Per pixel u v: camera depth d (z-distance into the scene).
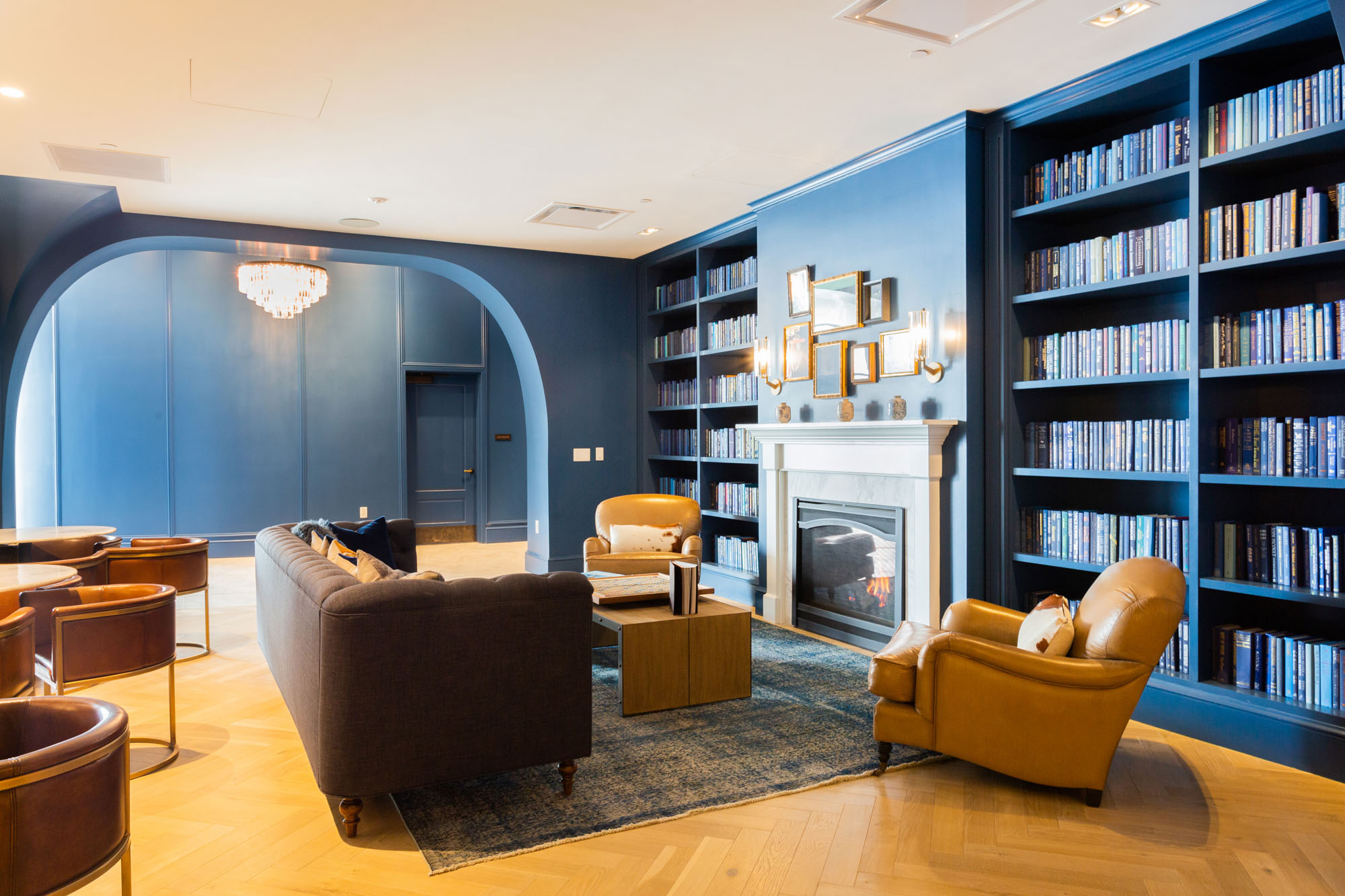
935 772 3.30
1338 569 3.24
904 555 4.78
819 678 4.55
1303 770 3.27
